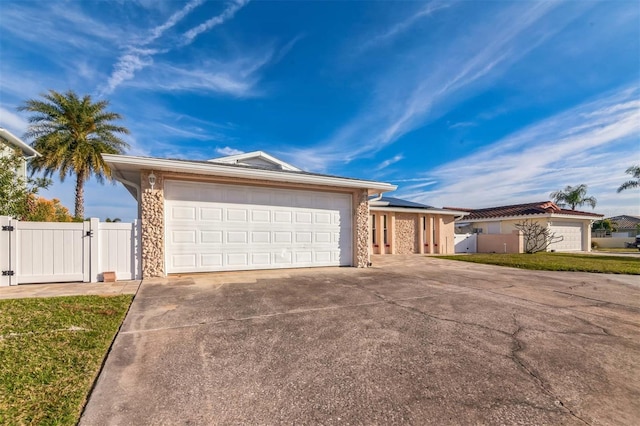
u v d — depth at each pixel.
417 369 2.71
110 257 6.98
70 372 2.54
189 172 7.74
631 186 19.48
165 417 1.97
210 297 5.40
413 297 5.55
